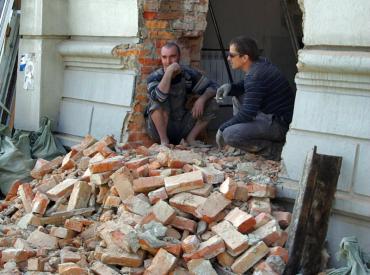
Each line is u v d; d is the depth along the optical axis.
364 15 5.45
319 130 5.80
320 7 5.77
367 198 5.48
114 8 7.85
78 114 8.41
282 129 6.67
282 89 6.66
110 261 5.32
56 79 8.69
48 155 8.27
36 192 6.75
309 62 5.73
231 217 5.49
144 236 5.29
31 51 8.68
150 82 7.36
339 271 5.22
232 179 5.88
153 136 7.61
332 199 5.46
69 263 5.38
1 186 7.76
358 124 5.55
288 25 10.29
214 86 7.57
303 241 5.35
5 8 8.99
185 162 6.20
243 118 6.63
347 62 5.48
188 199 5.64
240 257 5.22
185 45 8.00
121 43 7.71
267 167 6.38
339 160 5.49
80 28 8.42
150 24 7.63
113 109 7.86
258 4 10.05
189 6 7.82
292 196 5.85
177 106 7.51
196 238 5.32
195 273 5.12
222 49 9.35
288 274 5.24
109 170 6.34
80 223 6.04
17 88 8.92
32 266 5.45
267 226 5.41
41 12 8.45
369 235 5.48
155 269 5.16
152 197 5.76
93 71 8.23
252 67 6.63
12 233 6.17
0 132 8.36
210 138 8.51
